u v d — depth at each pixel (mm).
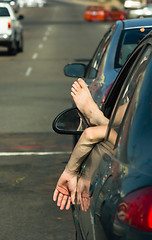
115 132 3299
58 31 49250
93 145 3695
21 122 13164
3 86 19516
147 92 2971
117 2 126062
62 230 6090
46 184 7887
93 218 3254
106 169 3184
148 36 3551
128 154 2859
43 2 112938
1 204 7023
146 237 2539
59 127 4418
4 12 30953
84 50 32656
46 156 9664
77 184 3916
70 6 115188
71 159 3844
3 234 5992
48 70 23938
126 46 7184
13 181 8070
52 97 16891
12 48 30906
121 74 4305
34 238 5871
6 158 9539
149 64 3137
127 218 2619
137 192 2605
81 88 4031
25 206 6914
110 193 2939
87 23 61125
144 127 2838
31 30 50750
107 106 4523
